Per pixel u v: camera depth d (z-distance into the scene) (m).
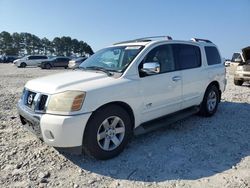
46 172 4.02
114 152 4.49
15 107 8.02
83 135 4.14
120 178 3.91
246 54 13.84
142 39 5.89
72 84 4.29
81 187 3.67
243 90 11.97
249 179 3.85
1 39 109.06
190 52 6.24
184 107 5.96
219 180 3.83
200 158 4.54
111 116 4.39
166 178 3.90
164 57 5.50
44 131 4.11
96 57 5.67
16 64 37.53
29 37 113.25
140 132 4.94
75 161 4.41
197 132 5.80
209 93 6.73
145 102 4.96
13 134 5.57
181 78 5.72
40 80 4.73
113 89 4.41
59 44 114.19
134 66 4.86
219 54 7.33
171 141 5.27
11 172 4.04
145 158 4.53
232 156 4.62
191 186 3.68
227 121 6.60
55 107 4.07
